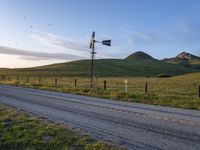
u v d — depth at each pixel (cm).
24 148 853
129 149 858
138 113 1580
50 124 1213
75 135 1015
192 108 1998
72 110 1683
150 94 2972
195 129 1146
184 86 5066
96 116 1459
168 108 1909
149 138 996
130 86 5053
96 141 941
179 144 920
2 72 15538
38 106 1858
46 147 855
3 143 894
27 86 4550
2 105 1873
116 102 2241
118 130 1120
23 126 1155
